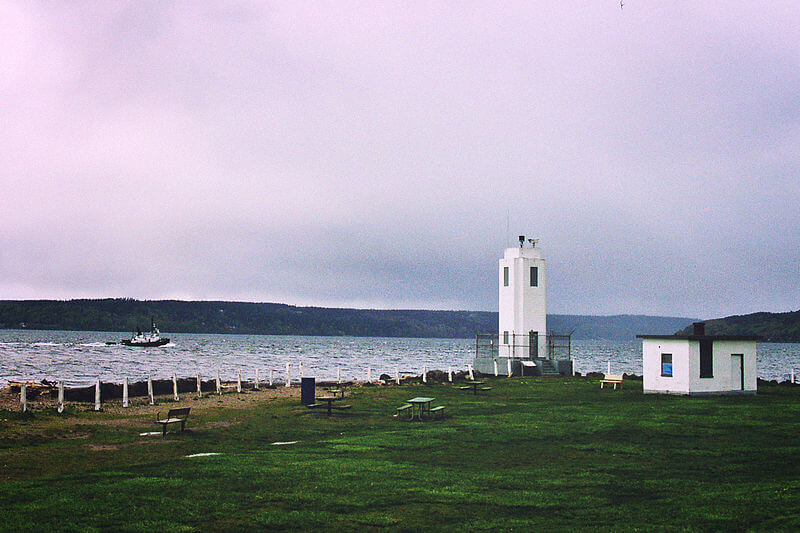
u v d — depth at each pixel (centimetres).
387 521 1498
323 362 12275
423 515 1552
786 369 11469
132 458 2159
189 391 4856
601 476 1941
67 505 1562
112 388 4397
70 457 2162
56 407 3522
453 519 1527
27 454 2189
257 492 1720
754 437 2519
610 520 1510
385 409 3497
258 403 3803
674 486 1812
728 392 3941
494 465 2100
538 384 4922
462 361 13475
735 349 3969
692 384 3856
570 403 3656
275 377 7919
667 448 2350
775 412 3131
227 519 1495
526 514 1569
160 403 3825
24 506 1548
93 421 2973
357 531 1435
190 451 2300
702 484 1825
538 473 1981
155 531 1400
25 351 13838
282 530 1435
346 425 2958
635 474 1967
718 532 1389
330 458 2173
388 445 2438
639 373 9875
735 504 1587
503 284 6444
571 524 1484
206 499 1641
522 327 6284
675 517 1509
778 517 1462
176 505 1580
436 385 4878
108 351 15250
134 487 1742
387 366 11138
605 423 2866
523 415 3189
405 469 2014
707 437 2534
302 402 3675
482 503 1656
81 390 4225
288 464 2058
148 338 18325
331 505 1620
